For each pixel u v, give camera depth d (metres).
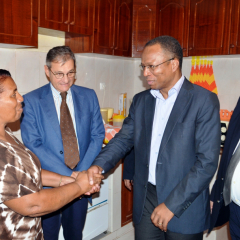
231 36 2.30
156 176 1.31
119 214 2.47
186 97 1.28
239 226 1.46
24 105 1.59
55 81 1.57
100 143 1.73
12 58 1.96
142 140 1.41
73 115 1.69
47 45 2.21
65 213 1.76
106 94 2.87
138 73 3.23
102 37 2.31
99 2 2.23
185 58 2.92
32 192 0.98
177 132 1.26
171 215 1.21
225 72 2.73
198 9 2.45
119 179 2.42
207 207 1.33
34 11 1.69
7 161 0.92
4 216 0.96
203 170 1.20
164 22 2.64
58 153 1.61
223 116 2.65
